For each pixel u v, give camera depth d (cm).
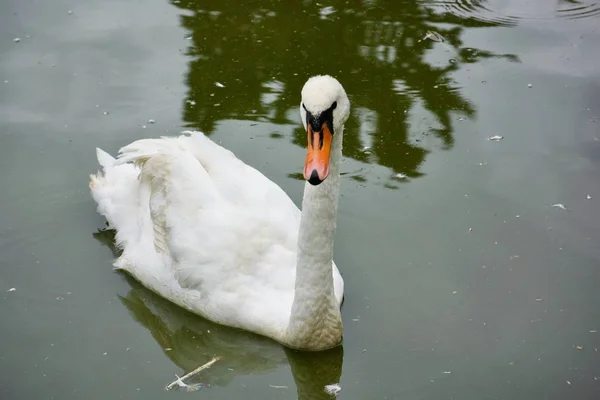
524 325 807
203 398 735
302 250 737
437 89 1163
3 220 932
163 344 805
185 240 822
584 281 858
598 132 1081
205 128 1073
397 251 903
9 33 1258
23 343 785
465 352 777
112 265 896
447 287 854
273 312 800
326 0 1387
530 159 1037
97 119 1087
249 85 1158
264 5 1361
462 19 1345
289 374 776
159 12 1334
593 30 1316
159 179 859
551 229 927
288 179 1002
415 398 727
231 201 838
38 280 866
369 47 1253
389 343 790
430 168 1022
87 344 793
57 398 723
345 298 843
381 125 1095
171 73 1180
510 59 1237
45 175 995
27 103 1111
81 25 1288
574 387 736
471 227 932
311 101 648
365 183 999
